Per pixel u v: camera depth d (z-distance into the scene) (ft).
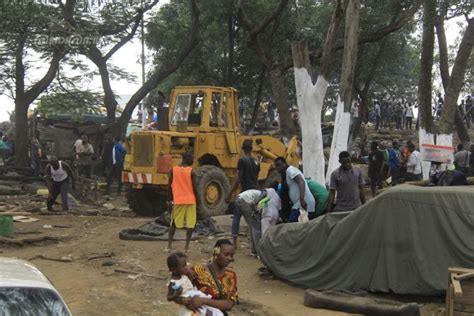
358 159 90.27
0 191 65.46
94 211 53.78
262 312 25.88
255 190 35.27
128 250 36.35
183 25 86.69
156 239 39.22
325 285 29.22
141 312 25.32
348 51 48.57
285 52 81.10
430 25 57.47
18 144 77.87
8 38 50.11
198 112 53.01
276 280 31.04
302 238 30.40
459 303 23.57
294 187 33.99
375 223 28.35
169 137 51.47
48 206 52.06
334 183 32.96
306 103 47.60
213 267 17.46
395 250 27.84
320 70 47.85
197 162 52.26
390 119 126.62
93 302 26.30
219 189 49.57
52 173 51.47
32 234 41.04
